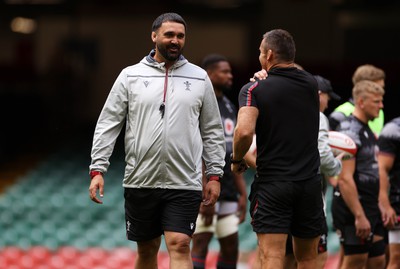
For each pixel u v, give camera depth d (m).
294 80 20.19
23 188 64.00
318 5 75.31
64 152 74.81
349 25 82.75
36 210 57.16
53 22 86.81
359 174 25.53
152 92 20.61
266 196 20.02
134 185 20.98
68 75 82.00
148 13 86.38
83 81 84.06
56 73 81.75
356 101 25.78
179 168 20.67
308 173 20.00
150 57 20.91
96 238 50.88
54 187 64.69
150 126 20.61
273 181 19.97
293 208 20.25
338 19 81.88
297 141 19.98
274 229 19.94
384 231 26.91
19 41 87.44
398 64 70.75
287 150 19.97
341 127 25.72
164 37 20.45
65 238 51.16
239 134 19.80
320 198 20.41
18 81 80.88
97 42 86.50
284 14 75.75
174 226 20.67
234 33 85.38
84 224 54.44
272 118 19.95
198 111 20.98
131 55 86.56
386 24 82.44
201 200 21.16
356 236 25.62
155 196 20.84
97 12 86.56
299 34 75.62
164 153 20.59
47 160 73.19
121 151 71.44
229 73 27.83
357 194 25.08
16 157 74.31
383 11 82.38
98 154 20.91
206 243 27.84
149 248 21.92
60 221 55.22
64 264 45.62
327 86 24.30
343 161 25.02
